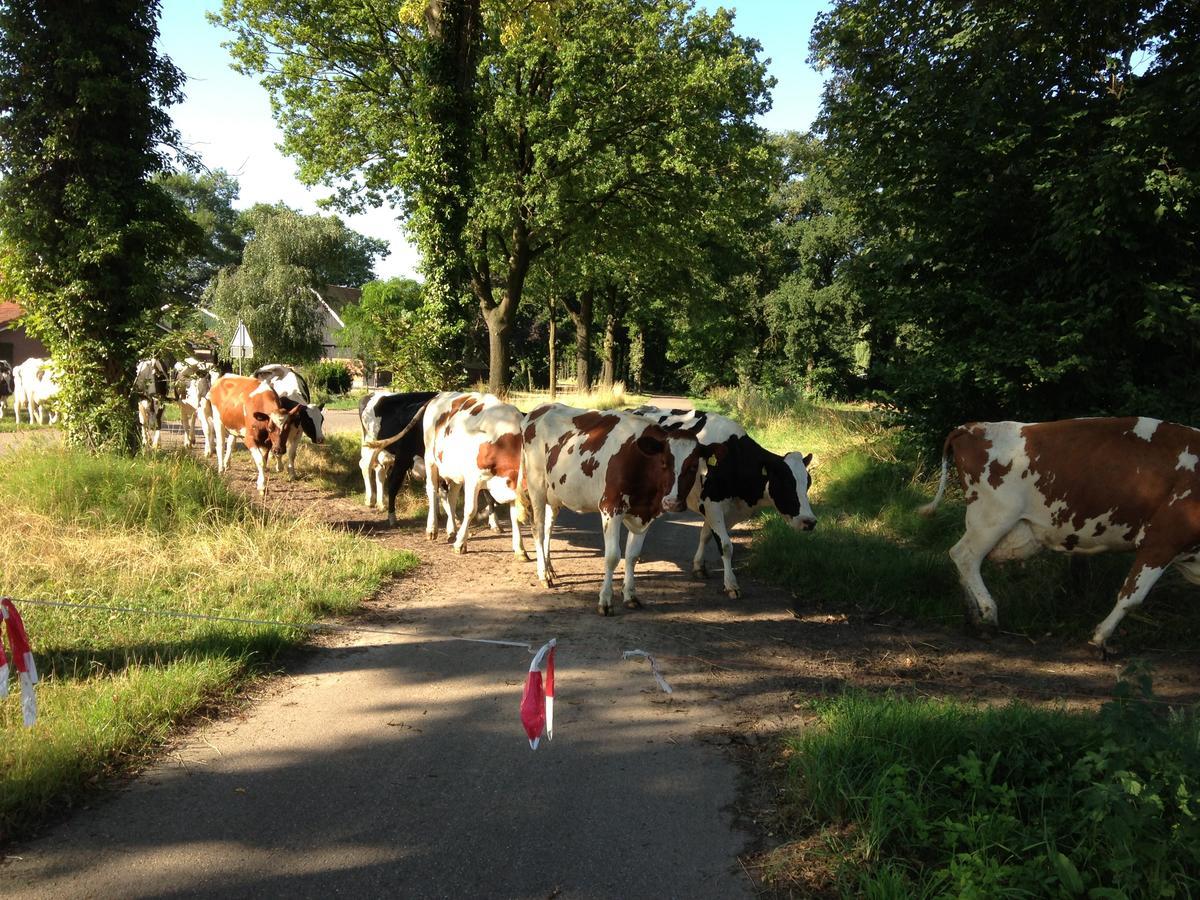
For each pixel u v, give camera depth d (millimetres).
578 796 3932
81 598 6387
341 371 42344
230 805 3779
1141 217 7402
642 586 8086
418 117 16625
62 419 10672
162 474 9266
